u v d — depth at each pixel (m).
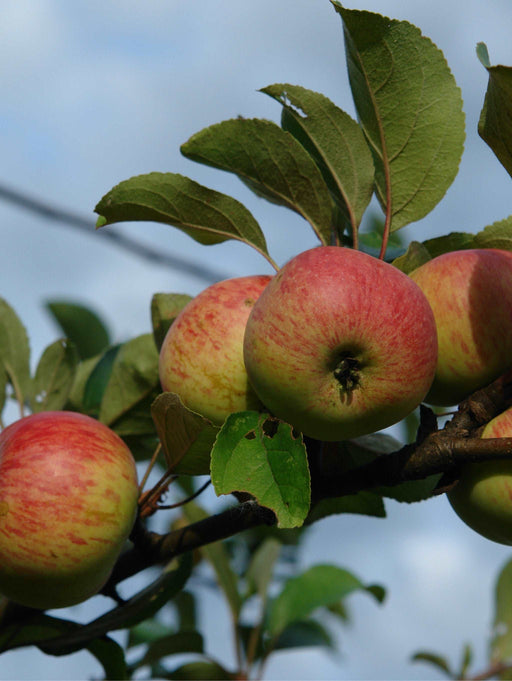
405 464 0.78
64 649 0.84
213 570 1.00
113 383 0.88
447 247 0.83
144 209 0.81
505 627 1.07
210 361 0.78
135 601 0.83
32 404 0.88
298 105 0.81
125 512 0.79
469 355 0.78
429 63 0.80
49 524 0.77
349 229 0.83
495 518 0.78
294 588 1.00
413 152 0.81
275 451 0.76
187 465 0.80
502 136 0.76
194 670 0.95
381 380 0.75
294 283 0.76
